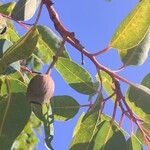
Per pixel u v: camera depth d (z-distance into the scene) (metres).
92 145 0.64
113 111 0.61
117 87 0.60
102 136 0.65
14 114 0.61
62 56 0.69
